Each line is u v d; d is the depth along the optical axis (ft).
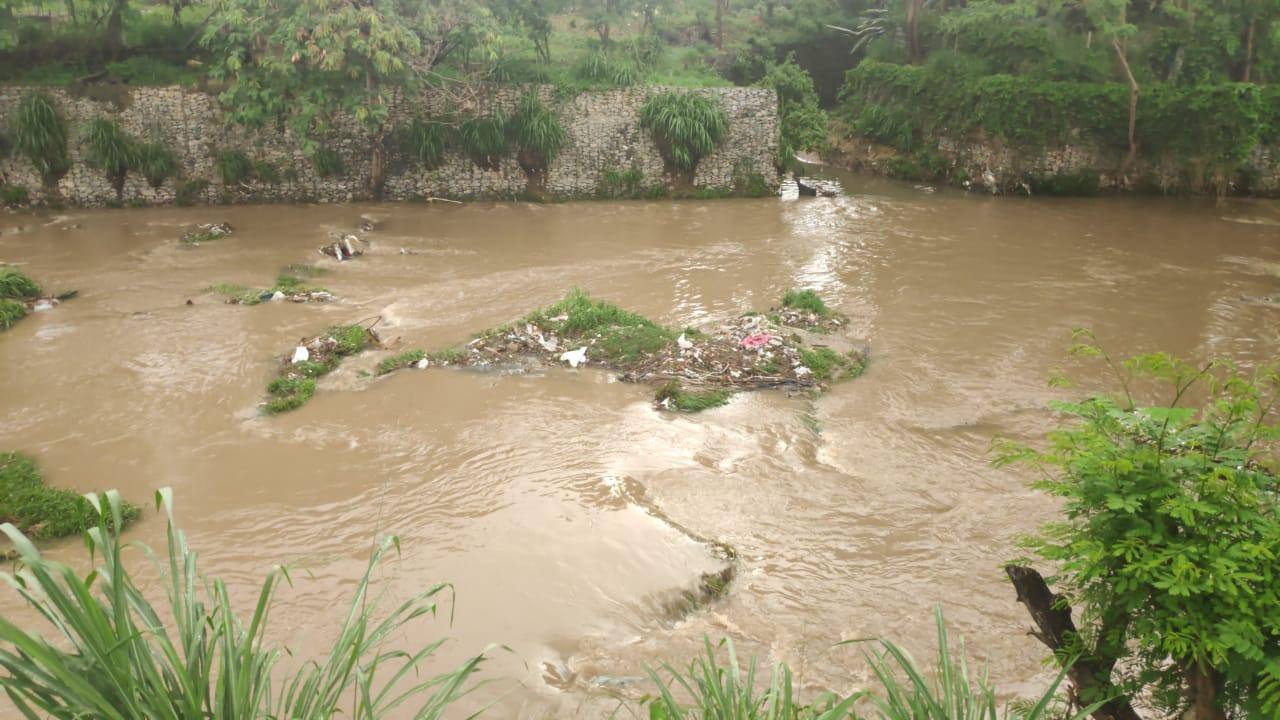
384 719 21.39
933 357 48.93
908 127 115.24
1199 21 101.71
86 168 82.94
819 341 49.90
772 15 152.66
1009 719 21.18
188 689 11.03
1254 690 13.92
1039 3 105.09
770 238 78.43
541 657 24.22
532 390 43.21
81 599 10.16
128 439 37.55
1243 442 16.62
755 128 97.19
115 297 57.00
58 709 10.03
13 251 67.77
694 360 45.93
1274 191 99.14
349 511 31.89
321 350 47.19
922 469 35.88
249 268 64.59
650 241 76.74
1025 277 66.03
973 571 28.89
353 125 89.30
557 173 94.38
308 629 25.11
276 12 78.18
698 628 26.18
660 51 112.57
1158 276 66.28
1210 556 13.70
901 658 13.52
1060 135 100.83
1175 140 98.68
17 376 43.98
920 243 77.20
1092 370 47.14
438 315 55.01
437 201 92.12
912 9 124.88
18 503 31.27
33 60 85.87
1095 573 14.64
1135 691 15.62
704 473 35.01
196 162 86.07
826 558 29.66
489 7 92.58
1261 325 54.60
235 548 29.37
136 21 94.43
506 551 29.22
